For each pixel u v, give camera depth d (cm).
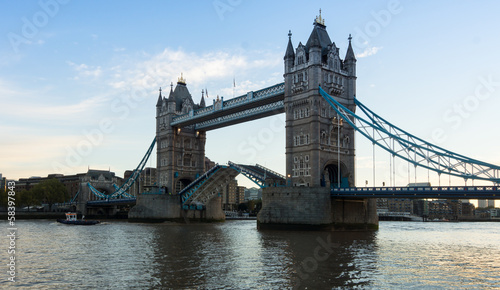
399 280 3809
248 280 3781
